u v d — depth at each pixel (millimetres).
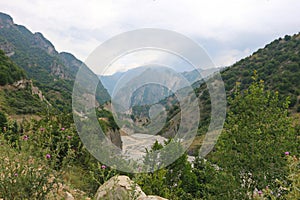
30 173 2299
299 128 4652
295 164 2723
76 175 3617
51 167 2443
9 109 24578
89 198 3086
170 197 3699
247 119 4332
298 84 27328
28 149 2568
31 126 3463
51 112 5367
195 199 4320
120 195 2537
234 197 3904
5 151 2398
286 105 4332
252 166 3980
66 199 2592
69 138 3174
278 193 3664
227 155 4199
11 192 2205
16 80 36156
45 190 2414
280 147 3959
